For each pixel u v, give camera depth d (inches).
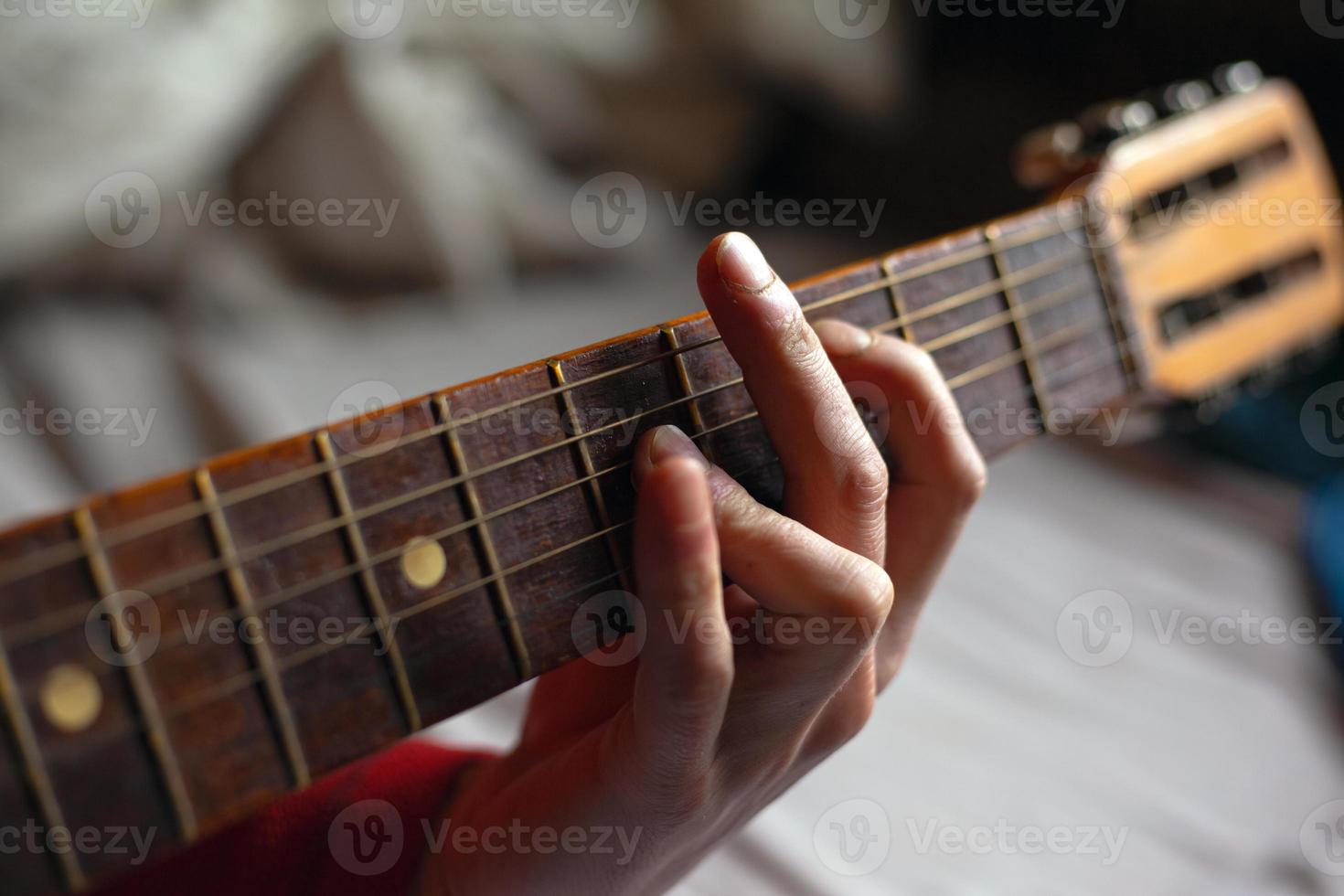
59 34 50.2
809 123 101.7
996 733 39.0
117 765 22.7
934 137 104.7
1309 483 65.3
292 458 23.2
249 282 59.9
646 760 24.0
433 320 64.4
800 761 26.0
